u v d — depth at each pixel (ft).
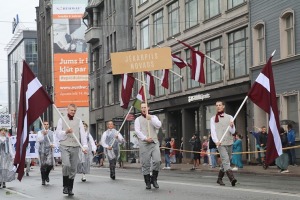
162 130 130.82
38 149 54.34
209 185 45.55
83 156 55.77
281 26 85.87
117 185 48.73
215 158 84.02
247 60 94.48
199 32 110.73
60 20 201.05
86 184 51.37
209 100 106.63
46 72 262.47
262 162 79.25
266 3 89.40
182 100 117.08
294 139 75.05
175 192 39.99
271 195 36.29
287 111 85.76
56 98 191.11
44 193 43.70
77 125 40.42
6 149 51.75
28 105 40.04
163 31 129.08
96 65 181.68
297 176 62.13
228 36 101.04
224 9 101.40
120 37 155.33
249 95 44.93
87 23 194.08
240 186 44.70
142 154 43.04
